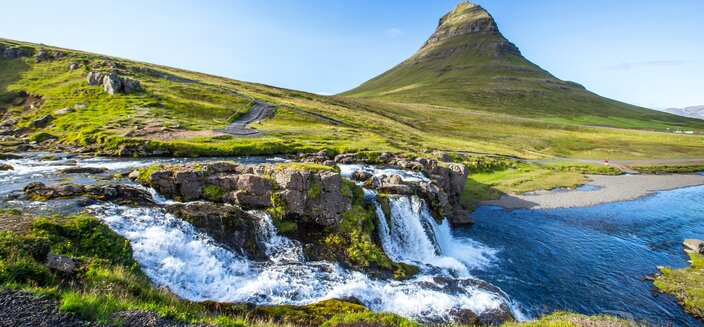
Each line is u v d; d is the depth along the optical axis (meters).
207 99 130.12
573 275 37.97
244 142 78.88
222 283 25.38
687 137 180.62
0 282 15.12
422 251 41.81
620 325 21.28
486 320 26.28
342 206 36.28
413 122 179.62
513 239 48.66
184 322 15.63
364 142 94.88
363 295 26.92
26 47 145.75
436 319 25.50
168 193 35.56
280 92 195.62
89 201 30.19
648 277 37.50
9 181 38.97
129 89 114.19
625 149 149.00
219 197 35.31
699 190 82.88
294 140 88.31
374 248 33.91
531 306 31.72
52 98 104.50
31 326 12.62
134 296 17.66
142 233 26.33
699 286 34.84
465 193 71.94
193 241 27.61
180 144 70.31
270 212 33.56
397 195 43.75
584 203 68.25
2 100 103.38
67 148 68.62
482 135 162.25
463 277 35.84
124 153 65.31
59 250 20.67
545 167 103.69
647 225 55.75
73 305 14.11
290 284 26.34
